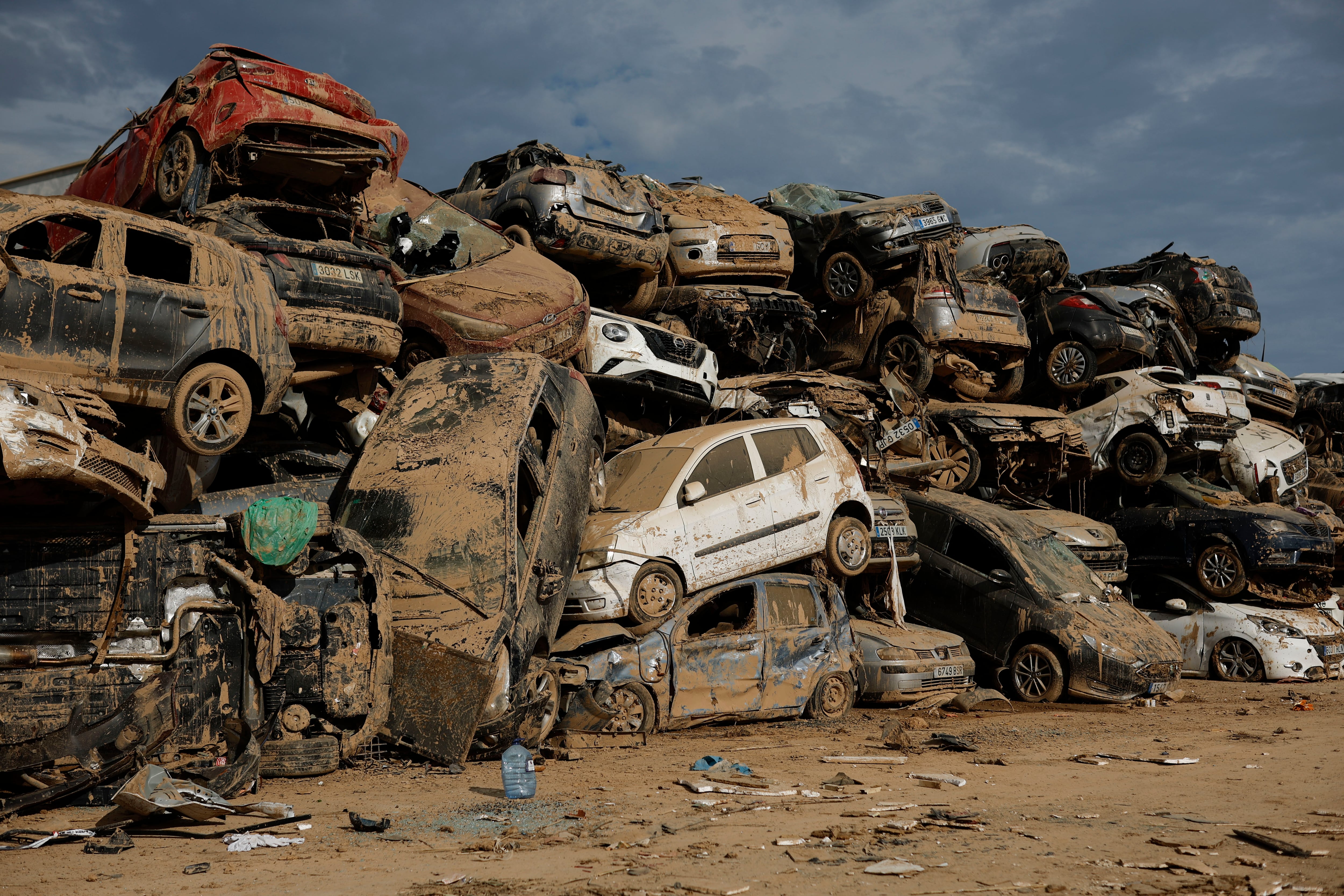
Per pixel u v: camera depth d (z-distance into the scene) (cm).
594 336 1356
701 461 1159
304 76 1090
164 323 825
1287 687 1538
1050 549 1452
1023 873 491
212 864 516
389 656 782
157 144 1102
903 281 1867
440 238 1359
